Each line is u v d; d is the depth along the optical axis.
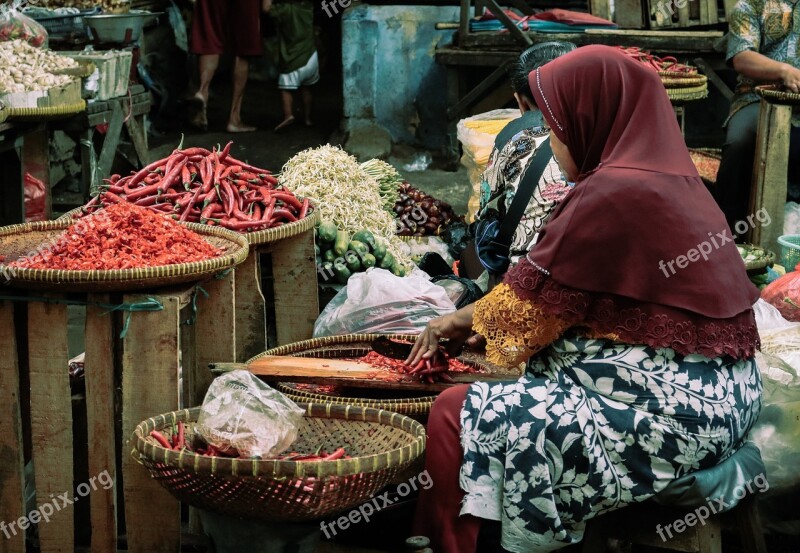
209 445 2.25
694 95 5.73
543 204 2.97
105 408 2.60
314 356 3.10
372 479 2.15
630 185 2.20
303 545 2.26
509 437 2.29
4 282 2.49
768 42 5.18
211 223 3.29
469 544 2.36
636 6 7.50
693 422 2.23
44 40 5.48
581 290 2.23
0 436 2.65
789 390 2.77
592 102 2.30
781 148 4.79
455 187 7.53
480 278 3.72
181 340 2.89
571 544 2.47
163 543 2.60
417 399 2.70
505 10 7.61
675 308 2.21
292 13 8.70
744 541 2.42
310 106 9.17
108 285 2.46
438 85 8.13
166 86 9.21
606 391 2.27
